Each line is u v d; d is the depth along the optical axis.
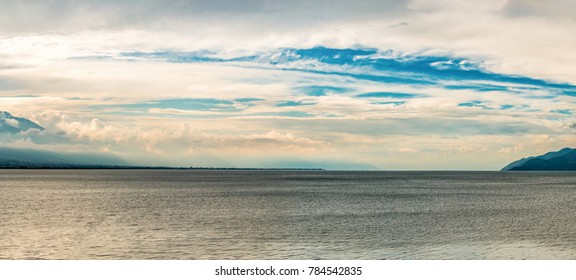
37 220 51.09
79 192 98.38
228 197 83.62
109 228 45.09
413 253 34.41
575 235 41.31
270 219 51.44
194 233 42.09
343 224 47.56
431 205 68.38
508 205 69.12
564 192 102.19
